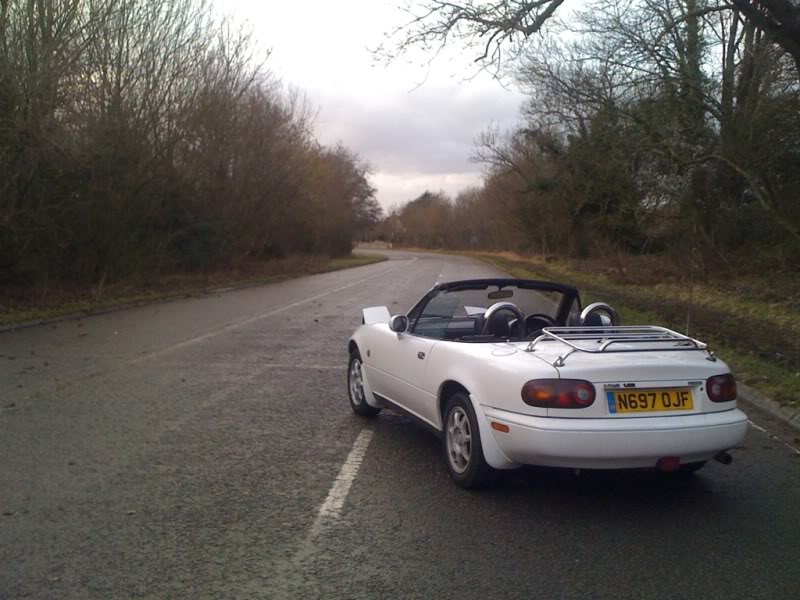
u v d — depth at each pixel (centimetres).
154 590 379
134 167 2377
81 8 1947
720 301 1845
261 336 1410
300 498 516
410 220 13788
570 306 671
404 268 4991
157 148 2588
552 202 4344
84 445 645
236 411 780
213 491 529
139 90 2431
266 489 535
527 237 5553
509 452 482
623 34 1914
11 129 1741
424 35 1349
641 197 2745
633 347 514
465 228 10519
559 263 4334
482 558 421
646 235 3434
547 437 460
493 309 607
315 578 395
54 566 406
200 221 3148
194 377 976
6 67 1716
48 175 1950
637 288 2497
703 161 2053
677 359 493
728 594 379
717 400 489
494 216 6819
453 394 562
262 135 3631
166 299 2316
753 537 455
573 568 409
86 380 952
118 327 1573
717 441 477
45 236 2056
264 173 3688
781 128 1847
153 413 769
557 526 471
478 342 579
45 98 1814
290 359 1128
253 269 3678
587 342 524
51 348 1251
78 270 2281
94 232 2262
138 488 534
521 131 4006
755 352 1118
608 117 2212
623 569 408
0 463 591
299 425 724
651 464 472
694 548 438
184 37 2662
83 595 374
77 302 1967
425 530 462
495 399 495
